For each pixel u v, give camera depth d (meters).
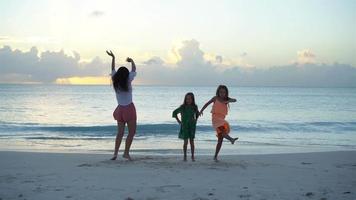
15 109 43.00
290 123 30.31
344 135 23.95
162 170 7.82
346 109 48.06
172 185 6.43
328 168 8.58
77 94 95.94
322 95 109.94
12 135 22.09
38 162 9.23
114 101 61.09
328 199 5.61
